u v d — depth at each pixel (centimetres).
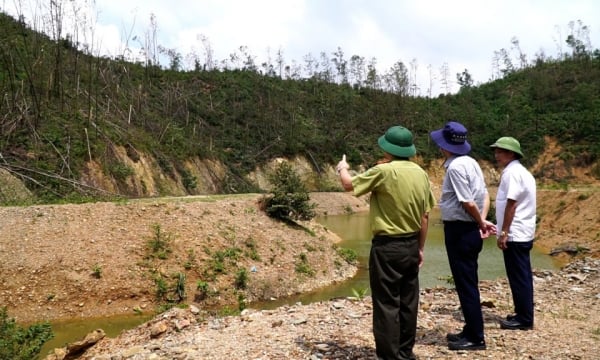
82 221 1490
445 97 7912
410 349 431
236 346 507
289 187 1995
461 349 474
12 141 2500
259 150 5150
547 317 604
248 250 1611
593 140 6028
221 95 5922
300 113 6322
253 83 6525
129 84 4556
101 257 1362
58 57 3256
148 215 1592
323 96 6975
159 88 5416
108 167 2748
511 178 530
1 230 1394
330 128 6175
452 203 477
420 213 418
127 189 2783
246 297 1385
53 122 2800
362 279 1675
